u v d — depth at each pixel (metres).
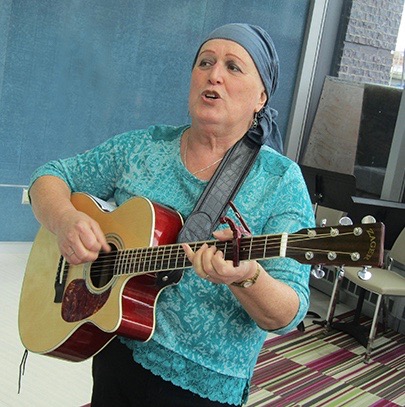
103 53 4.72
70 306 1.62
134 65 4.87
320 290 5.50
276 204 1.41
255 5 5.38
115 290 1.48
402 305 4.80
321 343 4.24
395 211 4.48
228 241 1.26
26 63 4.43
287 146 5.85
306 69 5.74
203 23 5.11
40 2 4.38
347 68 5.63
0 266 4.37
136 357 1.46
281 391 3.37
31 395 2.78
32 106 4.53
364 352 4.20
